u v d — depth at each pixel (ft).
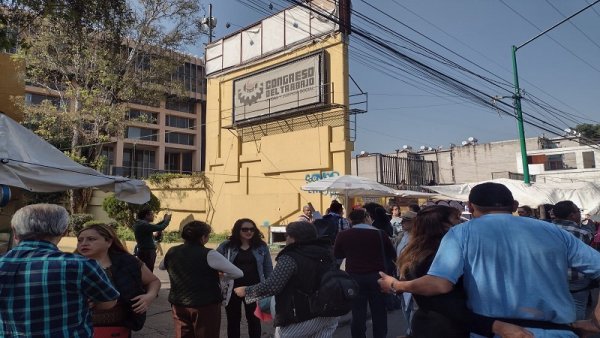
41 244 8.12
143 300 10.68
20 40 25.79
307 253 12.16
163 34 66.54
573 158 131.13
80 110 63.21
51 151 17.99
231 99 71.05
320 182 36.58
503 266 7.41
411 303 16.84
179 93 71.46
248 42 69.00
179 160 201.16
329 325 12.16
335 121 57.11
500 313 7.25
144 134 187.52
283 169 62.03
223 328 21.40
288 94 61.31
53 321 7.63
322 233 27.50
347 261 17.80
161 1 64.80
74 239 58.08
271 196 63.26
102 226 10.97
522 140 54.24
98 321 10.34
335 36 57.16
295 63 60.80
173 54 69.51
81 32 27.66
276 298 12.23
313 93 57.93
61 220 8.41
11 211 29.89
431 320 9.20
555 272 7.32
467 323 7.79
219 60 73.92
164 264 14.75
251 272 16.85
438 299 8.16
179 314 14.03
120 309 10.57
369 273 17.29
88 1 24.44
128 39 62.54
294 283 11.99
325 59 57.88
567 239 7.66
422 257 11.30
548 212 30.40
